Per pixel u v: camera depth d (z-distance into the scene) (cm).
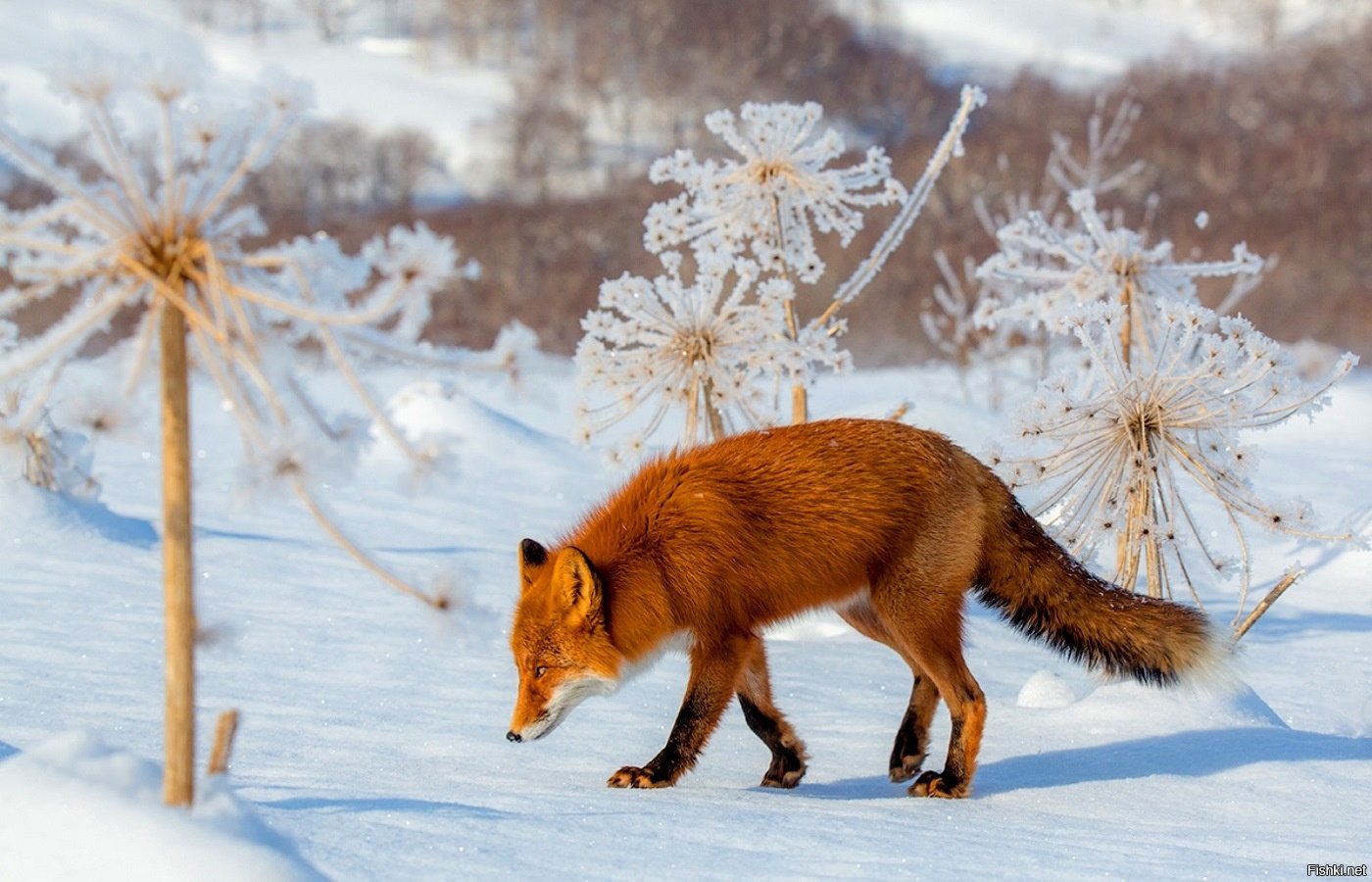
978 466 755
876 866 476
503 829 494
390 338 337
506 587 1250
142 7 13888
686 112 10800
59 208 325
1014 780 708
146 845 315
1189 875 487
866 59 11644
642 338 1141
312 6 14488
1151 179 6284
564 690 707
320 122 8806
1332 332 4628
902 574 712
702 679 697
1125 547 988
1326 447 2369
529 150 9862
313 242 337
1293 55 10488
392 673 937
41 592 1105
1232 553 1570
